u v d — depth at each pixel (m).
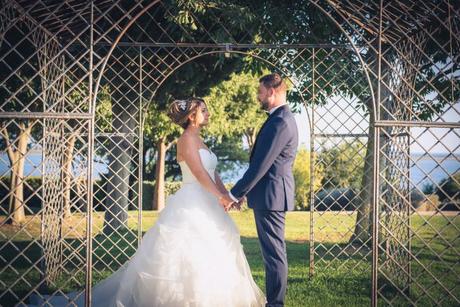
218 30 6.68
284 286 4.48
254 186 4.57
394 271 6.46
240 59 8.56
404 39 5.55
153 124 15.29
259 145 4.43
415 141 4.47
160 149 20.11
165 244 4.46
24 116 4.09
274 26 7.04
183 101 4.74
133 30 7.29
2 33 4.59
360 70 7.00
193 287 4.32
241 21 6.37
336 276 6.88
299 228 13.18
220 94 17.20
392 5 4.85
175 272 4.38
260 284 6.34
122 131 9.48
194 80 8.85
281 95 4.57
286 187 4.52
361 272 7.13
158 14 7.14
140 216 6.89
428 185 15.74
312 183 7.05
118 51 7.54
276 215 4.50
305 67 7.90
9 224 12.41
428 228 11.80
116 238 10.05
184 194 4.66
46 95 5.76
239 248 4.80
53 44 5.96
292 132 4.48
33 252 8.52
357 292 5.95
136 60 8.07
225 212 4.77
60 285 6.11
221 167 24.34
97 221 12.53
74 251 6.46
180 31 7.05
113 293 5.05
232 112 18.97
